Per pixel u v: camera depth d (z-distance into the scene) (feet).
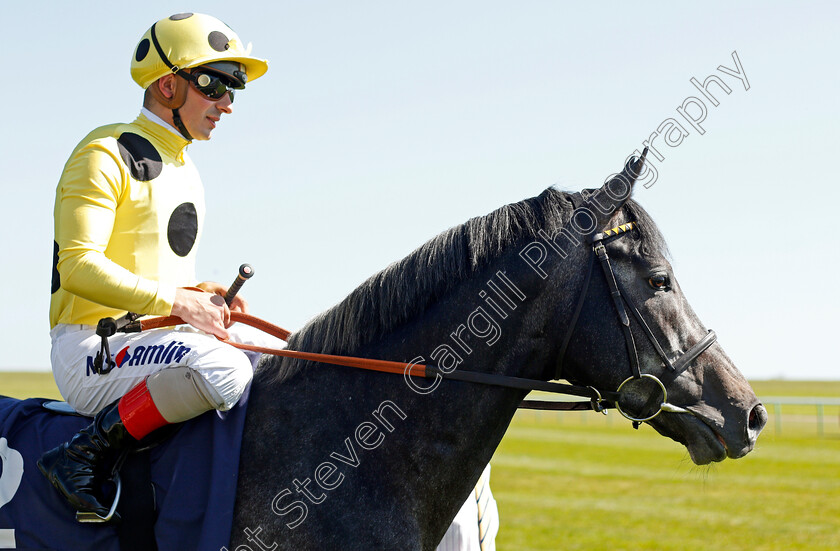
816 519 26.84
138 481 6.86
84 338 7.37
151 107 7.89
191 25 7.88
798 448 50.78
